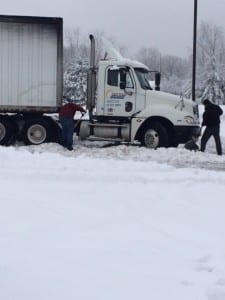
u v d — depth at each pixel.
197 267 6.41
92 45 19.70
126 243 7.40
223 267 6.39
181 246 7.31
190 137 18.94
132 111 18.88
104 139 19.12
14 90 19.25
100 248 7.13
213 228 8.33
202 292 5.59
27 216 8.76
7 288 5.56
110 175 12.12
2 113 19.78
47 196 10.31
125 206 9.67
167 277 6.05
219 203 10.08
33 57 19.19
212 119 17.86
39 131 19.25
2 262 6.41
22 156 14.10
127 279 5.95
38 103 19.30
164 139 18.66
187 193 10.84
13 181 11.60
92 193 10.70
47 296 5.38
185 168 14.02
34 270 6.16
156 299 5.39
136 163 13.73
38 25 19.09
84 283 5.79
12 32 19.08
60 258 6.65
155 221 8.70
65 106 18.36
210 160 16.03
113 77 18.91
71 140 18.33
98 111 19.09
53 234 7.75
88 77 19.52
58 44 19.16
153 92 18.83
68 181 11.75
